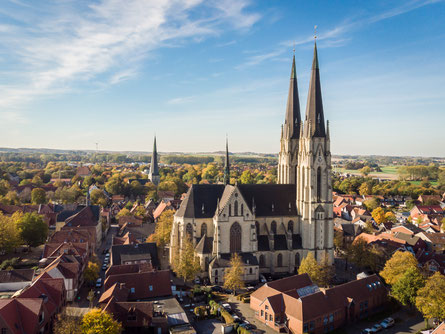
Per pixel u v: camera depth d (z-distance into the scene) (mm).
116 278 98125
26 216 149000
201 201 127688
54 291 89500
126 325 82062
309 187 125688
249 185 132625
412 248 153125
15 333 68500
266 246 127125
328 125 126625
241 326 86188
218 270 115438
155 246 132500
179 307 91500
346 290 98312
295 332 86375
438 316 87250
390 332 89062
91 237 151000
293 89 137625
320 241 126938
